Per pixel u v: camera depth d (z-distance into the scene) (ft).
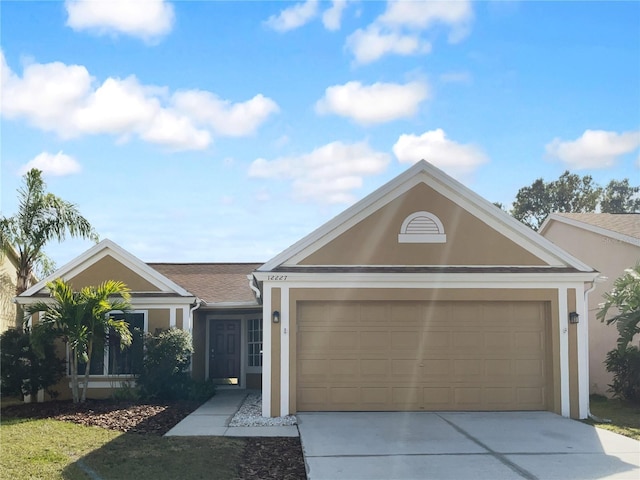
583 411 43.80
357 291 44.04
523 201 148.97
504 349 44.88
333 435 36.14
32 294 56.85
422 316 44.86
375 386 44.21
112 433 36.99
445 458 30.99
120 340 54.70
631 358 52.37
